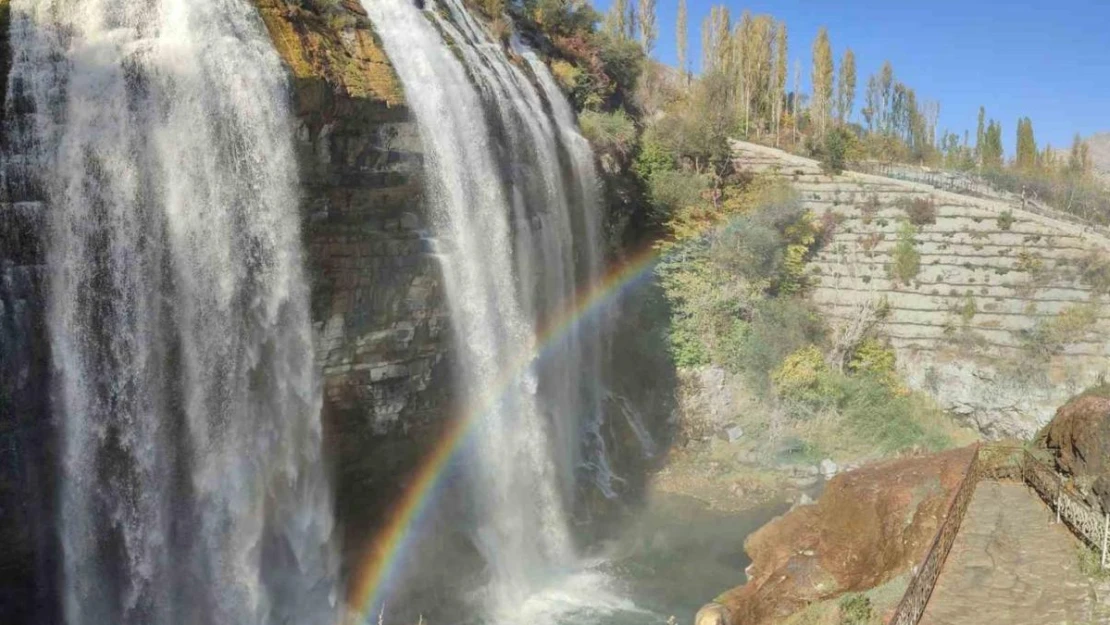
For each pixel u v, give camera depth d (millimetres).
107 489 15586
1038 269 33312
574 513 26391
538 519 24594
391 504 20703
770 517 26500
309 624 18484
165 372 16000
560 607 20766
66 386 14977
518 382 23875
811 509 19234
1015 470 18188
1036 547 14094
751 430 31656
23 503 14820
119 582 15867
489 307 22469
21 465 14695
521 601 21141
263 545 17734
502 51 26641
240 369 16906
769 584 16859
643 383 32594
